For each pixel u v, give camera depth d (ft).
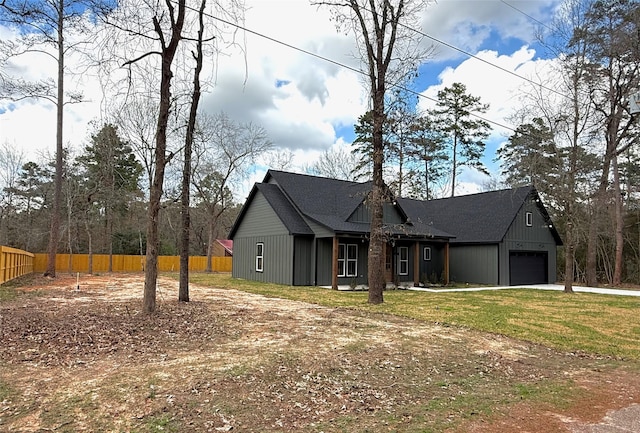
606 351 26.13
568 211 65.51
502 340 28.09
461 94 124.16
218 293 51.24
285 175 77.05
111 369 18.29
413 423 14.28
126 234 118.32
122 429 12.87
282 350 22.40
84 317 29.14
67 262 101.35
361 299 48.03
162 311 32.40
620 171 95.20
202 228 144.25
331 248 67.56
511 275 79.66
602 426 14.58
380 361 21.49
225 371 18.26
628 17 63.57
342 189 79.05
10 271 63.72
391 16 43.83
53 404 14.43
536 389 18.57
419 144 48.91
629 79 67.92
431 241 74.28
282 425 13.74
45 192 106.01
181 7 31.01
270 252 70.90
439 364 21.68
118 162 95.09
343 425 13.91
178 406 14.62
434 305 44.16
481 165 124.16
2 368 17.95
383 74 44.50
